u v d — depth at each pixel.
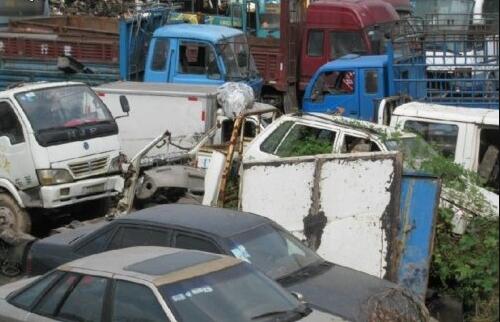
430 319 11.30
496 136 14.34
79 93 15.82
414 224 11.59
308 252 10.66
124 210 15.07
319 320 8.29
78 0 30.36
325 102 20.53
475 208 12.16
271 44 23.53
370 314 9.27
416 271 11.54
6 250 13.65
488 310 11.47
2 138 15.13
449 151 14.53
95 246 10.88
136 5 24.58
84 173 15.35
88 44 22.42
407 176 11.68
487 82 18.64
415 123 14.85
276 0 26.41
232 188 14.19
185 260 8.60
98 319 8.13
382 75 19.80
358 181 11.75
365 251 11.65
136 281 8.07
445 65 19.05
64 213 16.14
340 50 23.20
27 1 26.27
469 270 11.61
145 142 18.08
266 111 16.11
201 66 21.20
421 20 23.53
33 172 14.94
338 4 23.20
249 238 10.16
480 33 19.14
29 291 8.84
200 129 17.69
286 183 12.22
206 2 28.48
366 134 13.73
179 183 14.96
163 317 7.78
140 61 22.94
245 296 8.25
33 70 22.61
